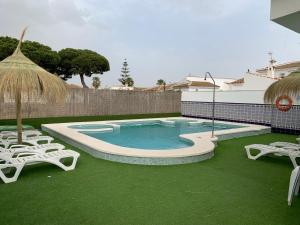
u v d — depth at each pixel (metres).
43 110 16.98
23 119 16.05
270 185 5.20
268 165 6.77
